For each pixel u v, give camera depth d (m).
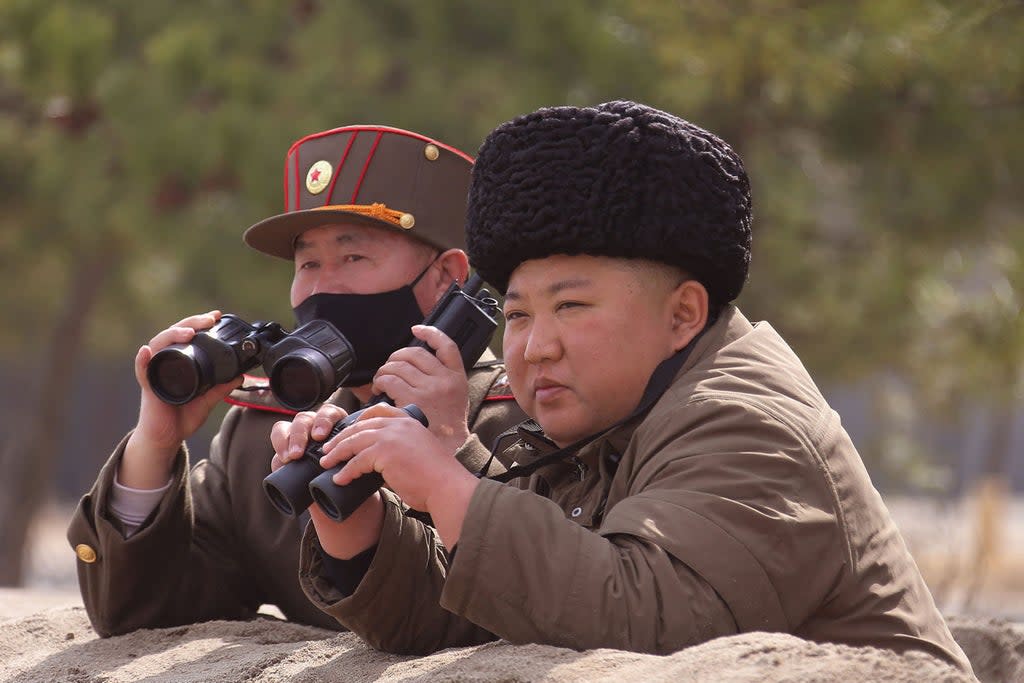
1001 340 27.94
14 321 52.03
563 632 6.99
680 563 7.03
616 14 25.64
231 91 26.23
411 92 25.88
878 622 7.45
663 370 7.79
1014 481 106.31
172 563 10.22
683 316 7.85
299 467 7.61
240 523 11.04
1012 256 26.05
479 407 10.61
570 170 7.56
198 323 9.55
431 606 8.37
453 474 7.28
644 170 7.58
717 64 22.38
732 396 7.48
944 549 27.48
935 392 35.84
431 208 10.57
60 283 48.28
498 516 7.12
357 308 10.35
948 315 28.84
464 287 9.48
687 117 25.70
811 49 22.08
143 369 9.50
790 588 7.14
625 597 6.96
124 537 9.88
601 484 7.99
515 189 7.66
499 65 25.84
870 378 35.91
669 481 7.27
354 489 7.45
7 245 38.81
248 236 10.71
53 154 29.08
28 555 44.62
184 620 10.59
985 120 25.00
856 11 22.12
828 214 30.27
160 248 29.05
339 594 8.30
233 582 10.99
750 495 7.15
